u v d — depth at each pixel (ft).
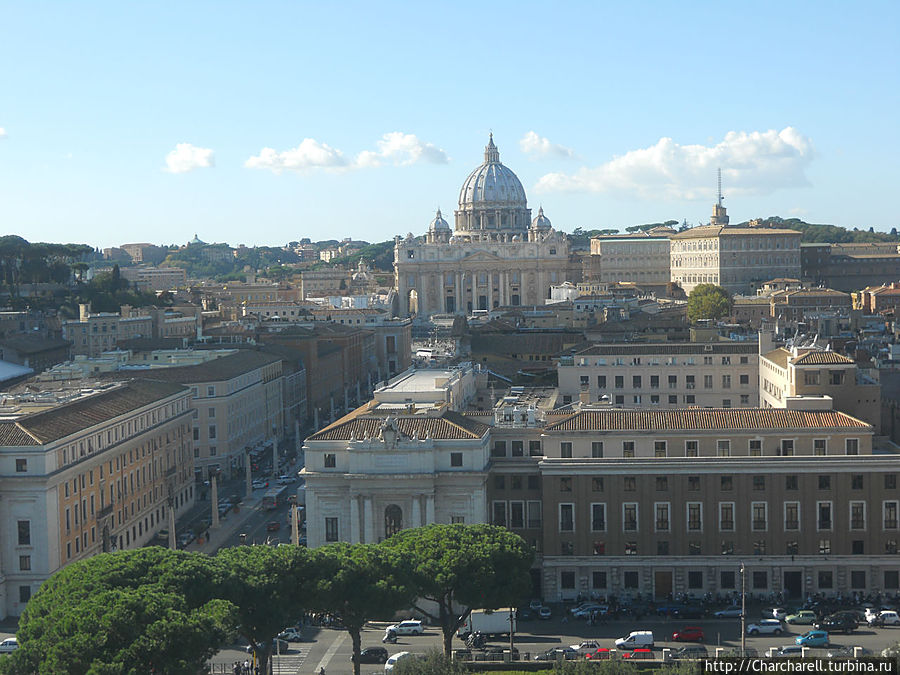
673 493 570.05
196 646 383.65
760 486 567.59
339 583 445.78
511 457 587.68
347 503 571.28
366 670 481.46
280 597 441.27
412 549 492.95
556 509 573.74
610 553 573.33
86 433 638.53
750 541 568.82
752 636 508.53
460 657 474.49
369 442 566.36
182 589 423.64
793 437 568.41
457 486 566.36
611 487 571.69
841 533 564.71
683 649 482.69
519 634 523.29
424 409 614.34
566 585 576.61
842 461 562.25
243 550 472.85
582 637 515.09
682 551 570.87
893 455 563.07
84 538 631.97
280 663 491.72
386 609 447.83
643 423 578.25
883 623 518.78
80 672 368.48
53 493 592.60
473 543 492.13
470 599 476.13
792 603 559.79
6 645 503.61
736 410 587.27
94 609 385.29
